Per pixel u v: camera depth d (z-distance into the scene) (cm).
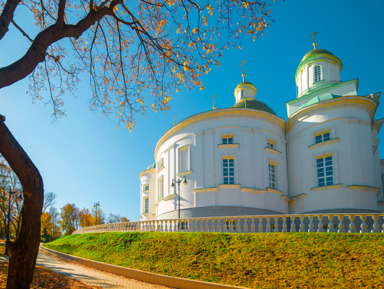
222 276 1288
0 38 634
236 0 923
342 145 2370
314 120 2559
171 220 2041
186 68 1037
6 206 3316
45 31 701
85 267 1823
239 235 1630
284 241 1458
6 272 1234
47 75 1029
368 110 2484
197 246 1639
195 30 998
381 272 1073
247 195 2448
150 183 4081
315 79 3391
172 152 2930
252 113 2658
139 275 1456
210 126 2689
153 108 1128
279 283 1141
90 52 1053
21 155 586
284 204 2595
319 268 1191
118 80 1133
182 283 1271
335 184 2295
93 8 855
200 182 2569
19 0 684
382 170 3162
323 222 2227
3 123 574
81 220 7425
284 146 2788
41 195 606
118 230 2503
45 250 2784
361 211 2192
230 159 2586
